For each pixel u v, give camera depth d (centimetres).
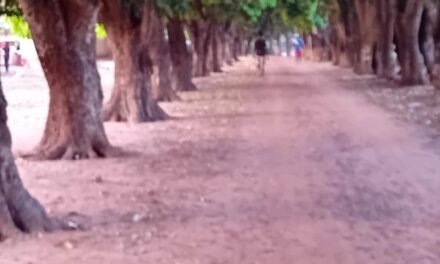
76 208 1302
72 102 1883
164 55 3412
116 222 1202
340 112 2880
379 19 4531
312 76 5372
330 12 6756
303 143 2081
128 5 2539
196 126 2502
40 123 2655
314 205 1312
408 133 2220
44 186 1510
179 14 3116
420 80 3819
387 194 1393
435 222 1181
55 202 1349
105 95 3666
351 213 1248
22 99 3616
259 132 2338
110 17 2570
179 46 4025
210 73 5791
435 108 2819
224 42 7238
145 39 2609
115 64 2616
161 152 1952
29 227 1118
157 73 3412
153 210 1288
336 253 1013
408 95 3397
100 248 1045
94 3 1844
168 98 3425
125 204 1337
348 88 4097
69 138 1883
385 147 1969
